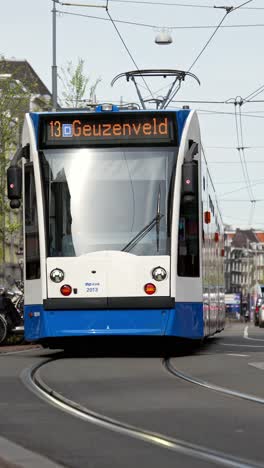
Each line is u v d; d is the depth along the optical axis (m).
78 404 15.10
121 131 24.53
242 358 24.58
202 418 13.38
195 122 25.34
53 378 19.45
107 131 24.55
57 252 24.22
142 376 19.77
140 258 24.00
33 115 24.88
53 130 24.66
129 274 23.98
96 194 24.34
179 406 14.77
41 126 24.69
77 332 23.98
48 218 24.34
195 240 24.95
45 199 24.39
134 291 23.98
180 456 10.48
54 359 25.06
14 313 33.44
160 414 13.88
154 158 24.45
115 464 10.05
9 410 14.52
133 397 16.05
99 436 11.93
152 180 24.34
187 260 24.61
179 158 24.44
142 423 13.01
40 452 10.82
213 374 19.97
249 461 10.11
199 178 25.38
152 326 23.97
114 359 24.69
